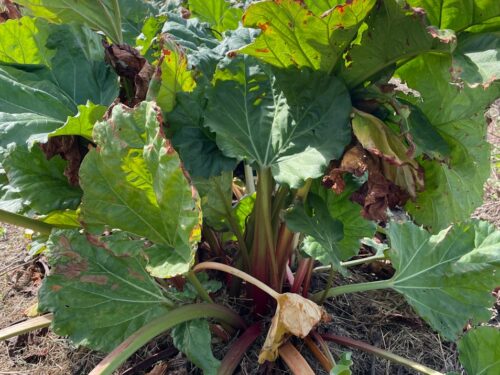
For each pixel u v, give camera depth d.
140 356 0.94
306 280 0.98
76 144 0.85
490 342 0.79
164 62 0.73
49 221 0.92
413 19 0.66
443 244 0.91
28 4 1.01
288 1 0.65
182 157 0.81
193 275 0.83
